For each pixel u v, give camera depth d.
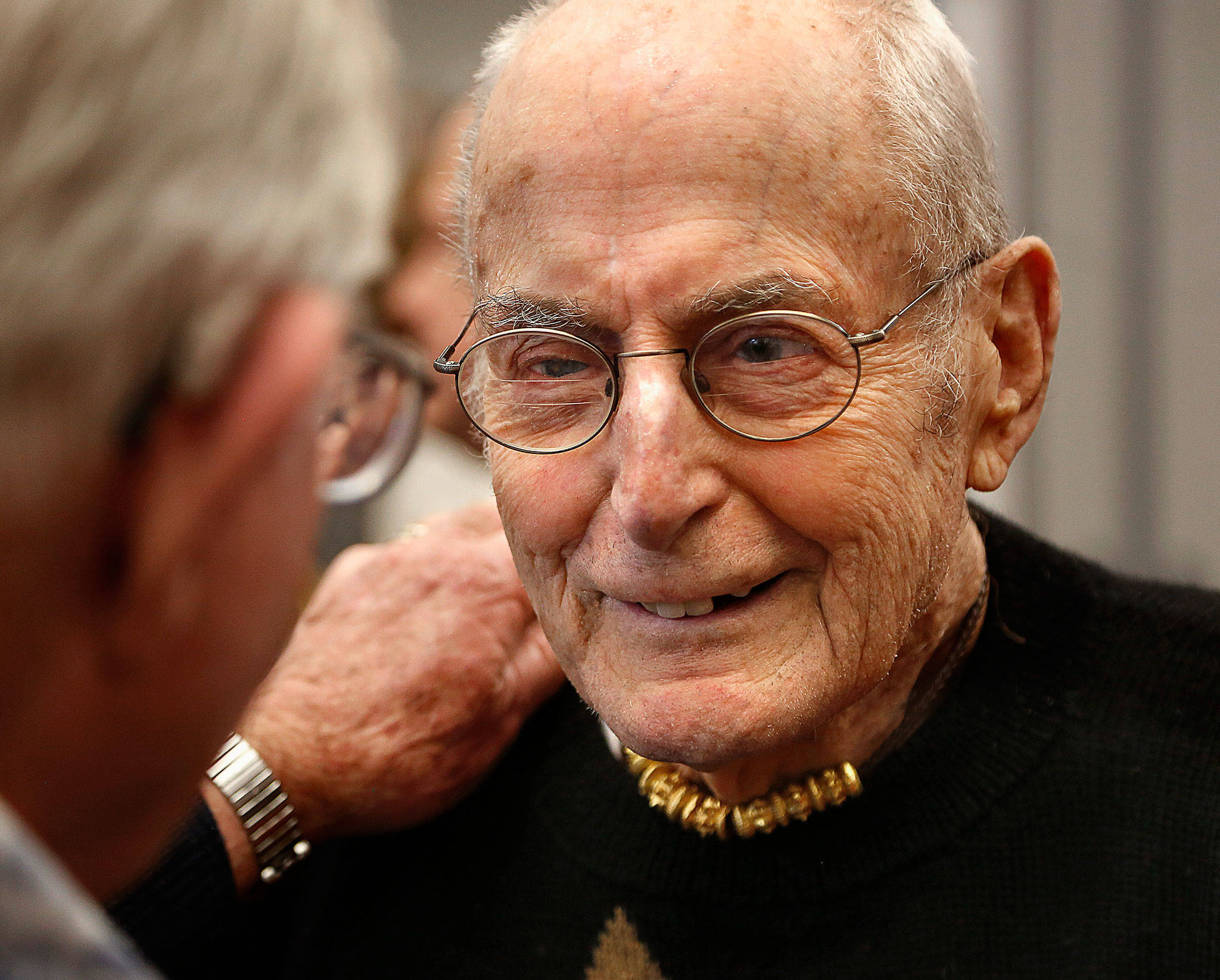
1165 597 0.98
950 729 0.92
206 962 1.04
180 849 0.99
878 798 0.90
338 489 1.28
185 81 0.38
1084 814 0.89
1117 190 2.17
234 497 0.44
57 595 0.42
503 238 0.80
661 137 0.73
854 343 0.75
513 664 1.06
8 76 0.36
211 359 0.40
